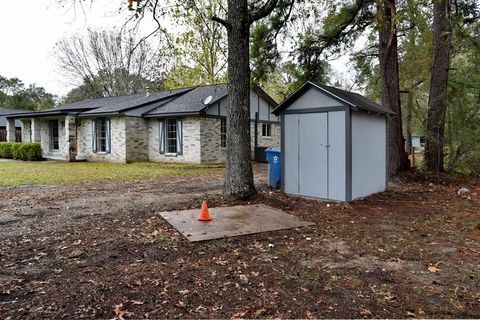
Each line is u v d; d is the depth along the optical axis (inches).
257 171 538.0
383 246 161.6
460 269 132.6
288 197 293.3
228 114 278.5
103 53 1198.9
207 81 813.9
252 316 97.0
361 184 283.7
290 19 403.9
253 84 453.4
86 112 679.1
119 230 186.5
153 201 273.4
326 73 520.7
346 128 263.6
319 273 128.6
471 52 428.8
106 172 499.8
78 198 288.4
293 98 296.2
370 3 396.8
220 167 584.1
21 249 155.3
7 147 756.0
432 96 430.3
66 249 155.0
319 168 282.0
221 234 176.4
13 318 94.7
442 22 411.8
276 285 117.7
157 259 142.6
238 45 272.8
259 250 155.3
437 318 96.3
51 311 98.7
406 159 425.7
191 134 612.7
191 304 103.9
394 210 243.1
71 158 681.6
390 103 407.8
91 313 97.9
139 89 1162.0
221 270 131.0
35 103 1707.7
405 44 567.8
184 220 205.0
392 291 113.3
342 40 458.0
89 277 123.2
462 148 425.4
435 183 374.3
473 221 210.5
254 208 241.6
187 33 585.9
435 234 182.1
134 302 104.6
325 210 241.8
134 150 647.8
